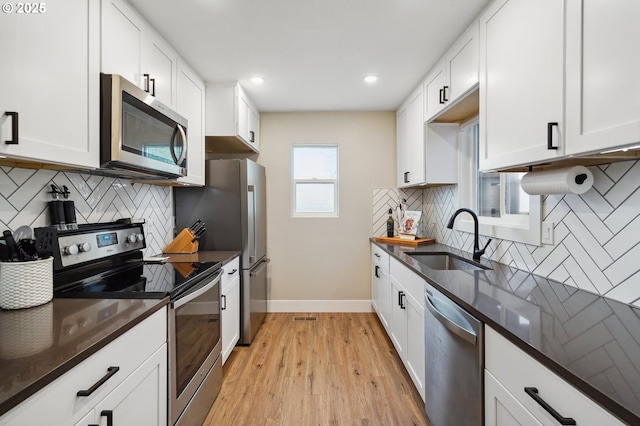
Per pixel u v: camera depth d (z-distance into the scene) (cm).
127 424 104
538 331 93
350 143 360
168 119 184
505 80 145
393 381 220
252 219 286
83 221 171
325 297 363
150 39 183
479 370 112
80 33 127
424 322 172
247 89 290
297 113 359
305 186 370
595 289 130
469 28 183
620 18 88
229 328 240
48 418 73
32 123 105
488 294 132
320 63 238
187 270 183
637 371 70
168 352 134
